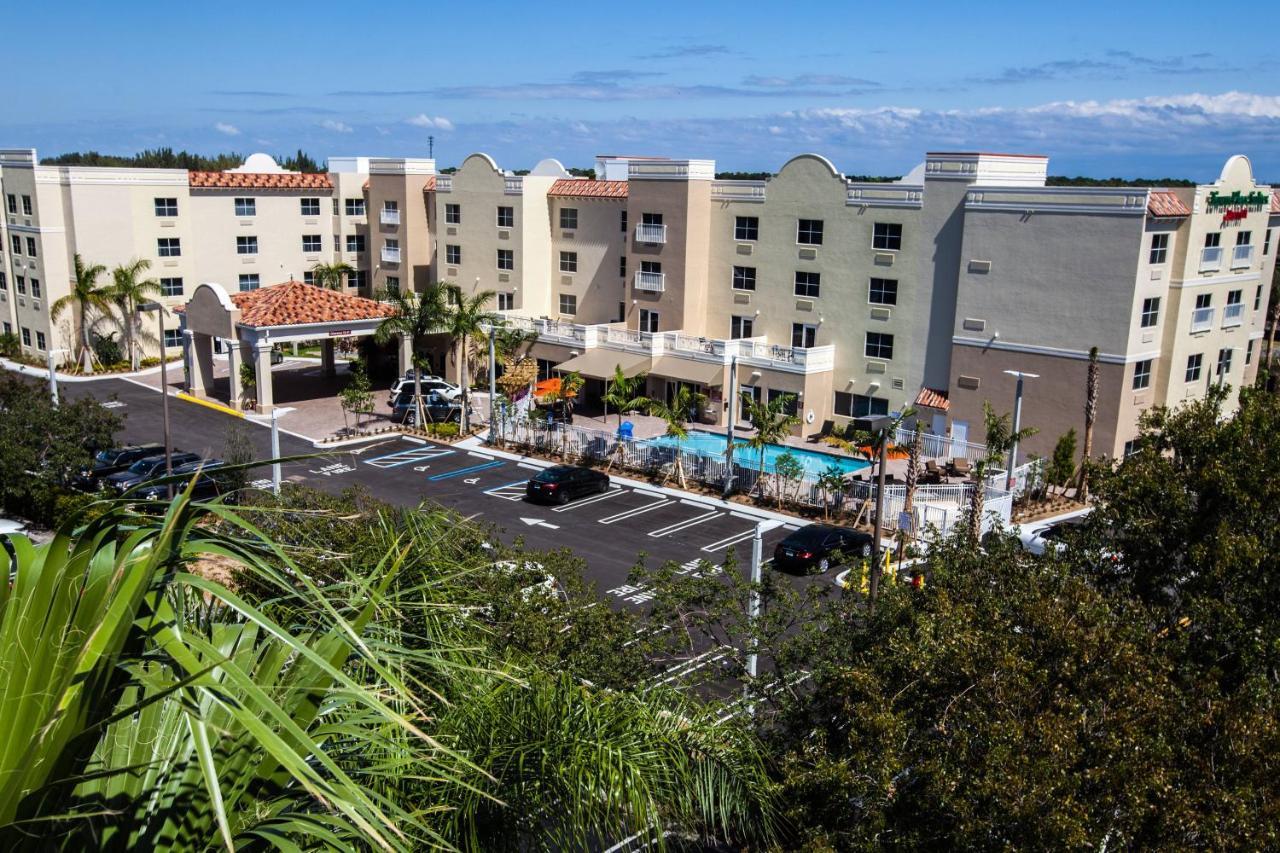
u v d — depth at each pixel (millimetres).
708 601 19422
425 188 69562
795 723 16422
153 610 5965
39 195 62219
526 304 64312
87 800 6227
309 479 43062
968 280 45594
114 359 64625
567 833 9859
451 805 9148
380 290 60875
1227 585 16219
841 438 42812
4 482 35188
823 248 51562
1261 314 53406
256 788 6746
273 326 52750
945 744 13055
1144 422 20547
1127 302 41000
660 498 41906
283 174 72312
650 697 12961
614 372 54125
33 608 5688
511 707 10406
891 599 17172
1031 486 40906
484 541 20609
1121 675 13016
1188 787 11977
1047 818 11078
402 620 10070
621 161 69438
